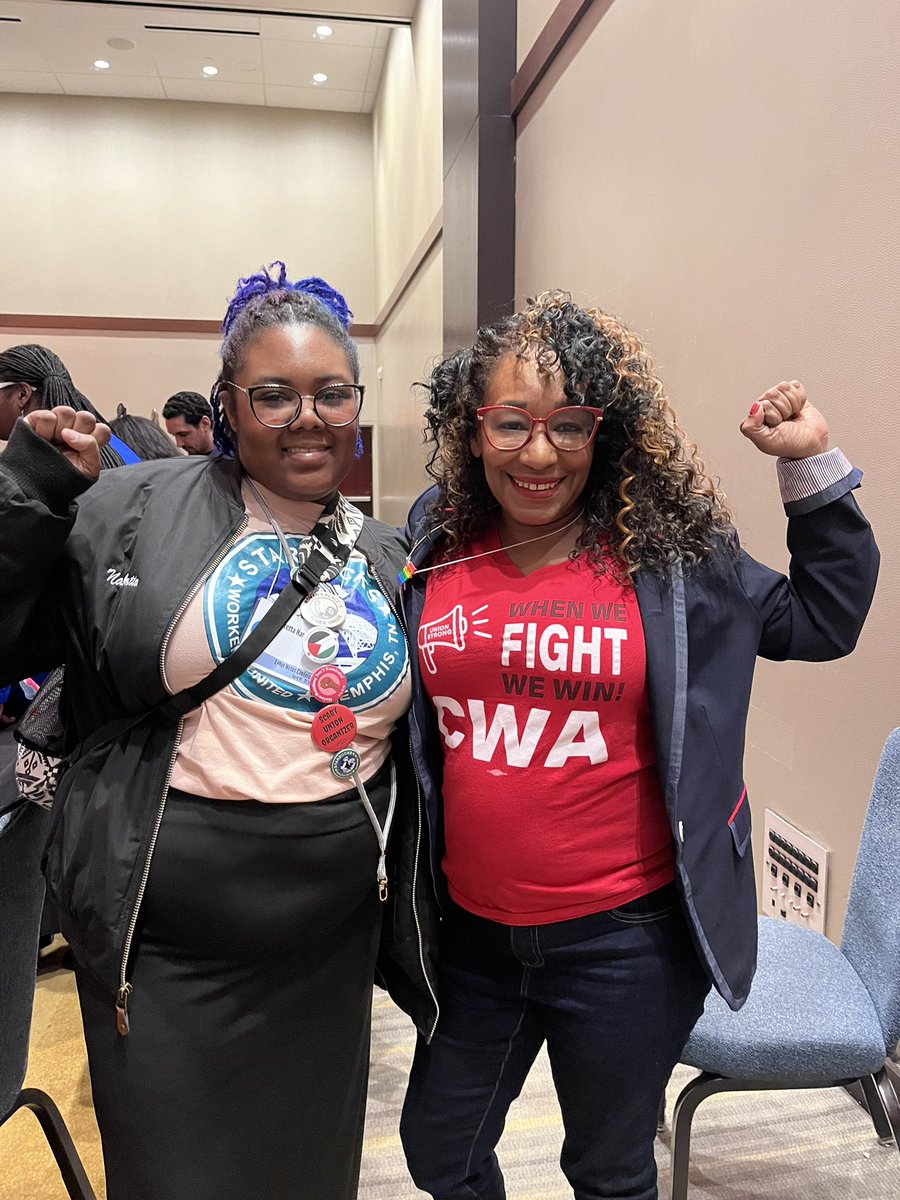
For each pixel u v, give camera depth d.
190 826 1.01
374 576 1.14
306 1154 1.16
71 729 1.16
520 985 1.12
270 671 1.02
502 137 4.04
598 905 1.04
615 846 1.04
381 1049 2.08
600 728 1.02
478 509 1.14
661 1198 1.56
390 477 8.36
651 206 2.52
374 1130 1.79
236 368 1.05
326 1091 1.16
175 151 8.60
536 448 1.00
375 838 1.10
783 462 1.02
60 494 0.94
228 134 8.69
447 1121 1.20
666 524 1.03
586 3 3.00
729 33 2.05
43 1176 1.69
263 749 1.02
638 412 1.04
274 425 1.02
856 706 1.73
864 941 1.48
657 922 1.06
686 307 2.31
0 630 0.96
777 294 1.88
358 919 1.15
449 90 4.60
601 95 2.92
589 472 1.10
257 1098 1.10
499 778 1.03
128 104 8.47
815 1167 1.65
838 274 1.68
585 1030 1.08
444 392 1.14
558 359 1.00
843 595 1.02
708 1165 1.66
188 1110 1.05
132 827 1.01
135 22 6.98
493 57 3.99
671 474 1.04
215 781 1.00
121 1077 1.03
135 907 1.00
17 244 8.39
